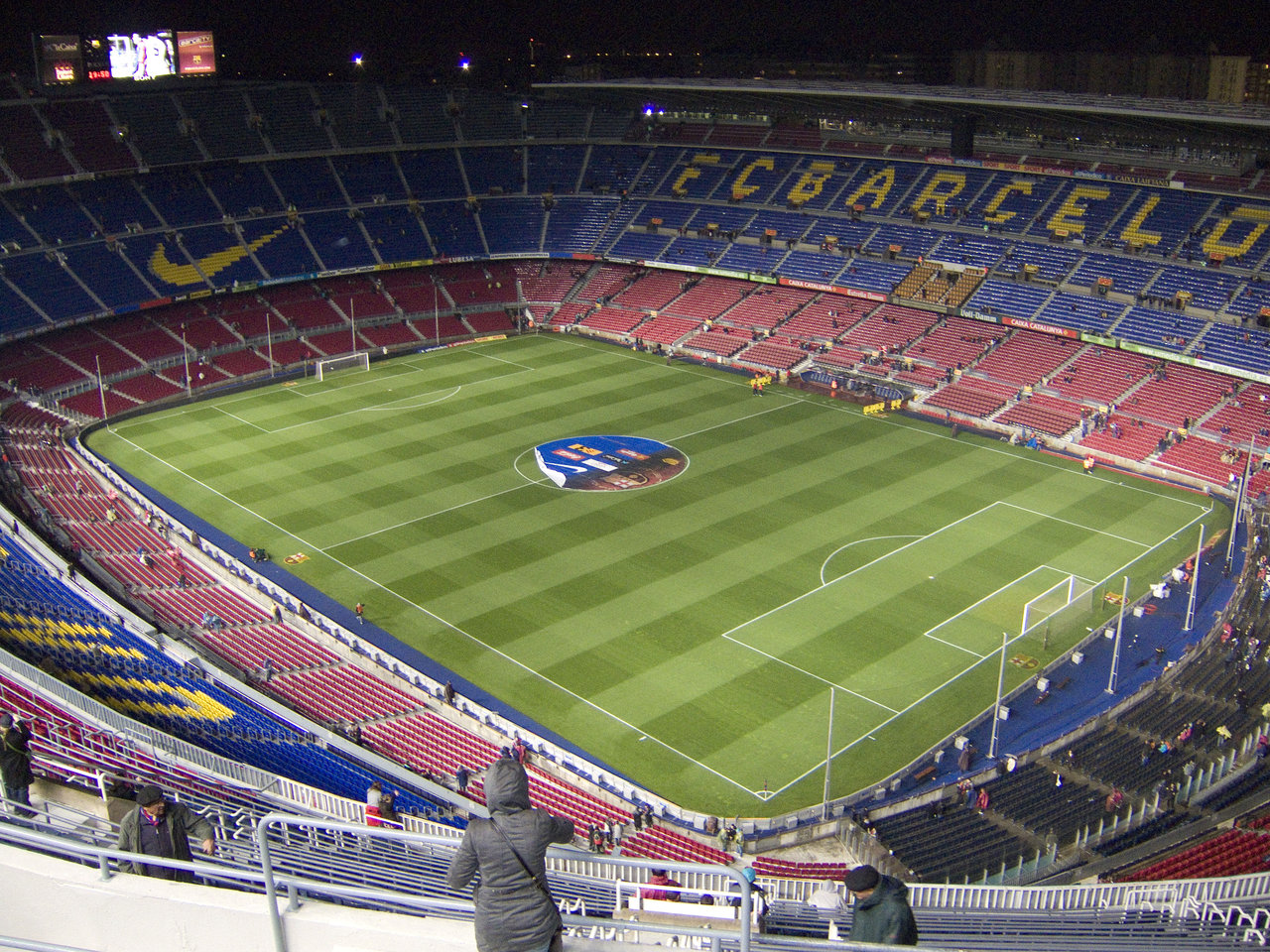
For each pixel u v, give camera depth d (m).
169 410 90.62
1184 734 46.91
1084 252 97.25
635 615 58.06
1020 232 101.56
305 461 79.38
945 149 111.44
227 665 52.91
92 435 84.56
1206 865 35.53
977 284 100.06
